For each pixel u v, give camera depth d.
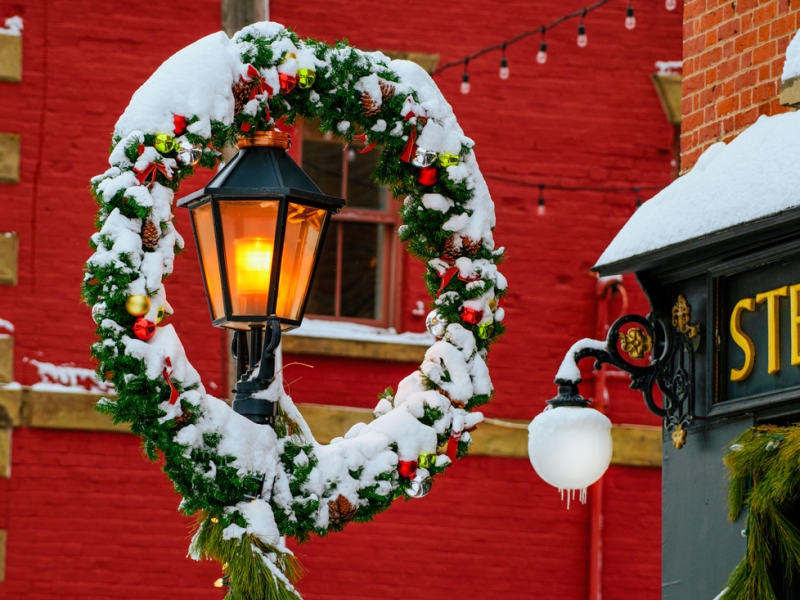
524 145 15.45
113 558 13.95
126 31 14.61
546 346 15.19
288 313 6.37
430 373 6.81
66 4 14.53
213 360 14.42
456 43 15.41
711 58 9.41
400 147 6.89
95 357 6.16
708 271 8.25
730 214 7.79
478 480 14.89
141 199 6.14
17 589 13.74
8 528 13.80
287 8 15.07
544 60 15.15
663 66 15.80
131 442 14.13
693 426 8.39
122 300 6.08
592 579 14.91
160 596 13.98
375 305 15.29
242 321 6.30
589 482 7.54
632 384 8.33
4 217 14.12
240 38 6.70
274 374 6.34
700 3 9.56
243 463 6.09
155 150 6.25
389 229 15.43
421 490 6.65
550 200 15.43
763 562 7.63
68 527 13.91
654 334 8.45
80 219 14.25
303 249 6.40
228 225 6.32
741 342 8.06
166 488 14.14
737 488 7.81
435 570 14.66
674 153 15.73
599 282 15.29
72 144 14.35
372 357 14.73
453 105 15.37
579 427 7.47
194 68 6.40
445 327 6.95
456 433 6.76
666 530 8.53
